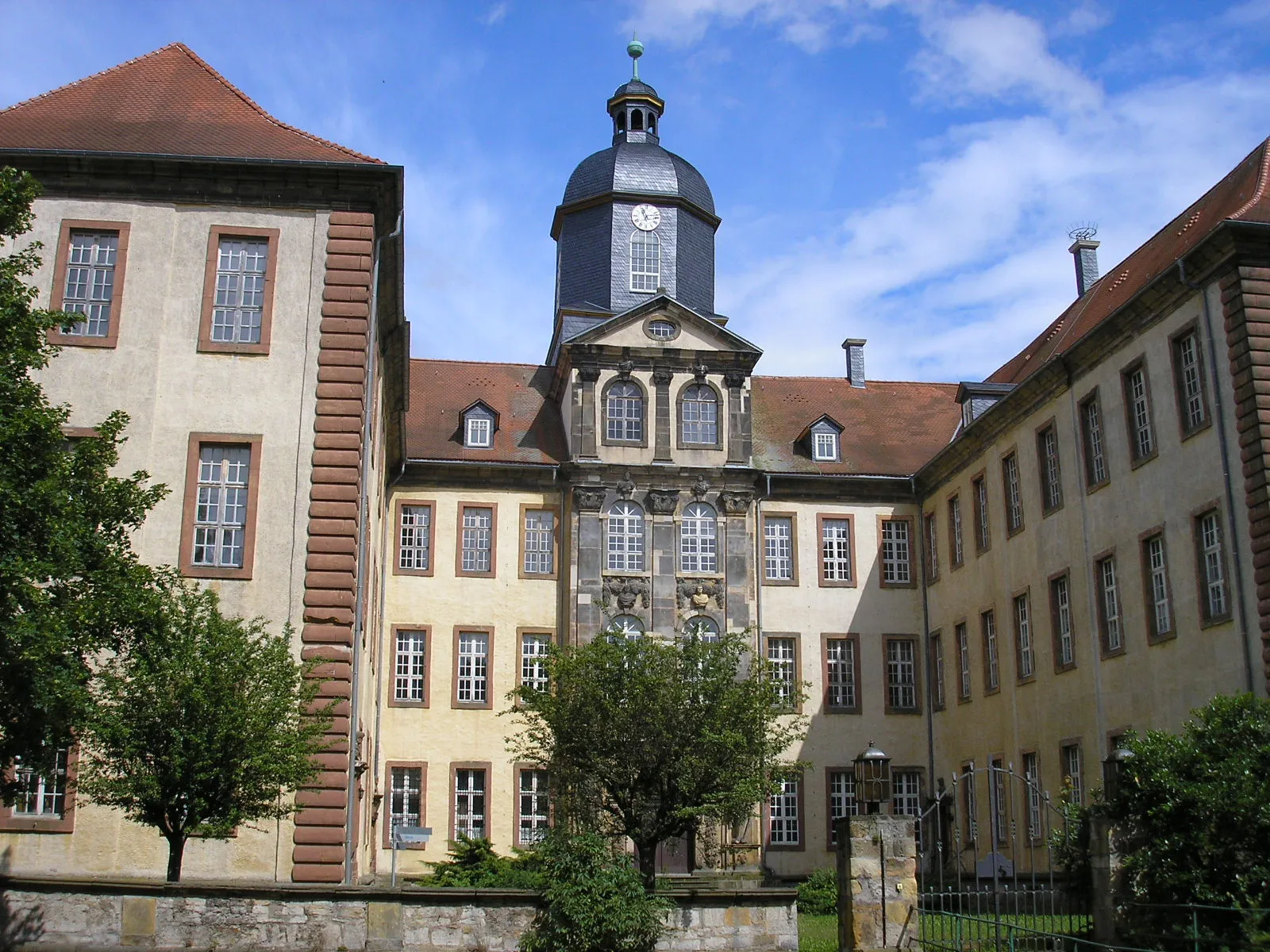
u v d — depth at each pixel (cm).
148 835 2689
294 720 2405
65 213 3027
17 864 2662
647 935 2114
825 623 4894
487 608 4631
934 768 4794
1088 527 3769
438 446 4769
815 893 3812
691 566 4744
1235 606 3056
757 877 4397
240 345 2983
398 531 4653
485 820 4456
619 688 3269
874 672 4884
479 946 2128
